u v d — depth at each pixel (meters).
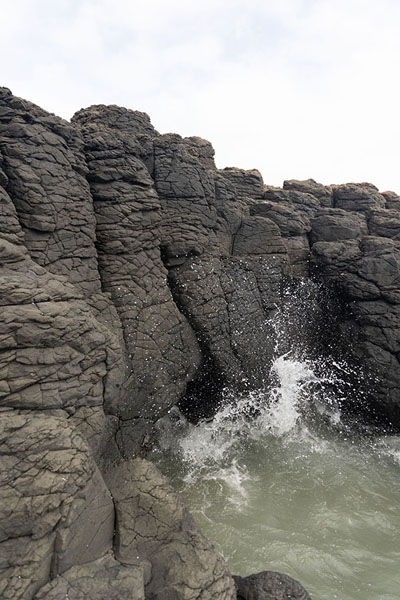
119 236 11.54
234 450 13.54
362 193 21.12
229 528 9.88
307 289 16.83
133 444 11.18
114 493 7.39
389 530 9.95
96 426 8.52
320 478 12.11
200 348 13.45
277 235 16.25
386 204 22.88
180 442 13.71
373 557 8.99
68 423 7.21
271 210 17.45
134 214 11.86
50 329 8.00
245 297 14.70
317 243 17.56
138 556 6.52
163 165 13.48
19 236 9.49
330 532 9.80
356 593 7.99
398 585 8.16
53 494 6.09
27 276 8.54
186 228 13.36
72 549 5.98
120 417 10.82
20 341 7.62
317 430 14.98
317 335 16.75
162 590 6.04
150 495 7.27
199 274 13.40
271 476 12.18
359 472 12.45
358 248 17.06
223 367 13.62
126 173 11.84
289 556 8.95
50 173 10.27
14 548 5.59
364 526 10.06
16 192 9.76
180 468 12.53
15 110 10.16
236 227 16.02
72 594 5.48
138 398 11.27
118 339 10.70
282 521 10.20
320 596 7.88
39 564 5.57
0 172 9.57
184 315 13.16
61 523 5.98
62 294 8.77
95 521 6.55
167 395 12.12
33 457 6.38
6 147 9.84
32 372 7.64
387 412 14.49
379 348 14.88
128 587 5.77
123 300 11.42
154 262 12.40
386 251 15.99
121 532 6.77
